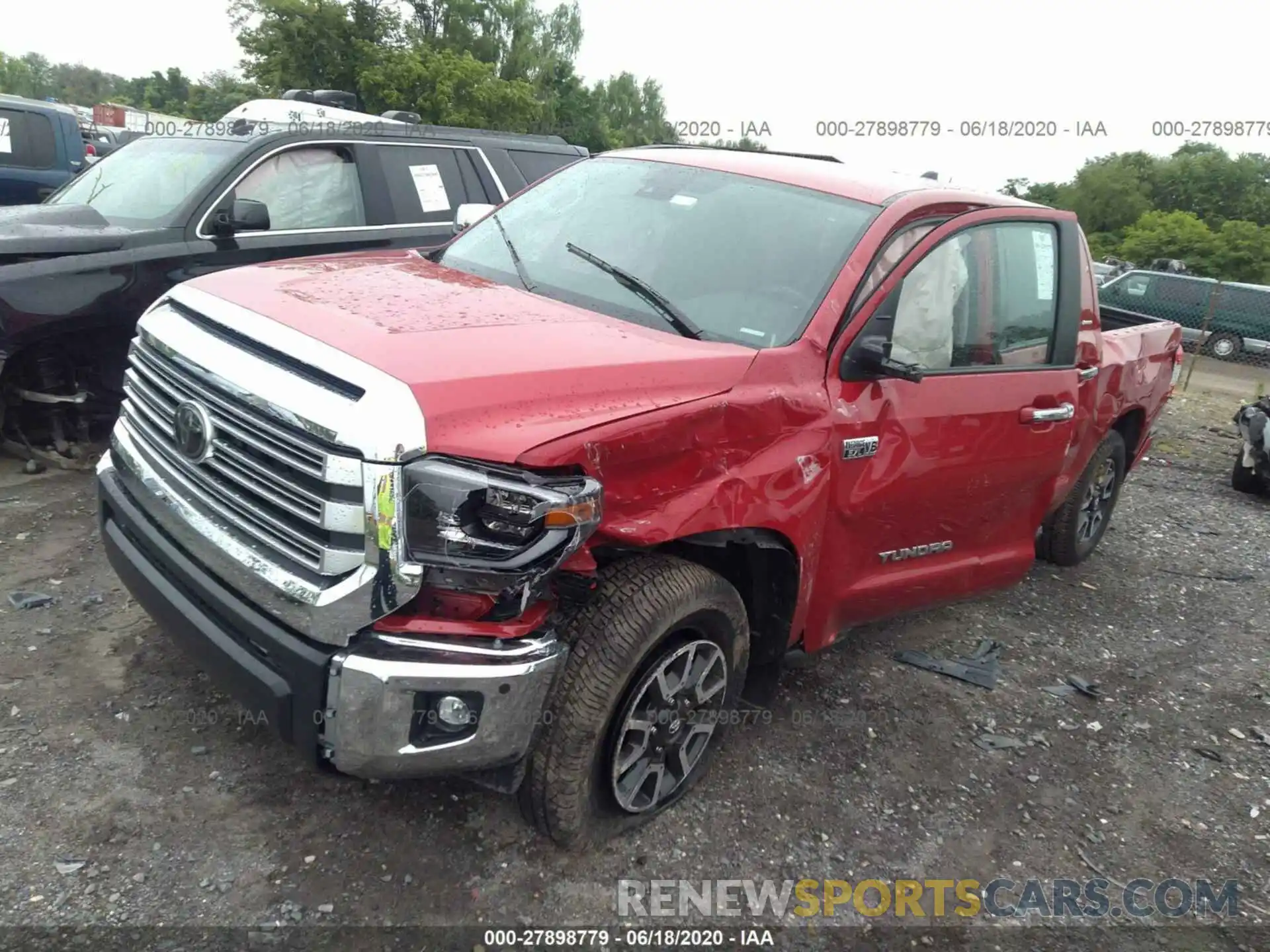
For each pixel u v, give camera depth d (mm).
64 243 5129
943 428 3633
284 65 30391
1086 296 4703
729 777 3463
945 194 3869
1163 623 5477
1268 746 4285
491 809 3102
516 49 46375
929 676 4453
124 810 2898
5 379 5301
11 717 3246
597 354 2814
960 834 3408
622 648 2707
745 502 2938
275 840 2865
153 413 3014
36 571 4277
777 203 3709
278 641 2488
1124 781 3881
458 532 2361
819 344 3227
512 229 4047
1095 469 5695
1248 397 16344
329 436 2375
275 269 3379
